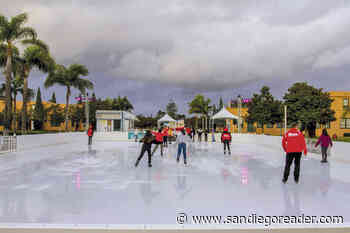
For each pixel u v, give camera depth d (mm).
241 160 10984
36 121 45375
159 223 3643
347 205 4539
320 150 12602
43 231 3361
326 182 6492
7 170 8195
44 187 5844
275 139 17656
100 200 4797
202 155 13000
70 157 11781
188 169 8492
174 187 5883
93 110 50844
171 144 21312
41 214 4012
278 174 7637
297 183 6348
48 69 20828
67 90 29562
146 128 9109
